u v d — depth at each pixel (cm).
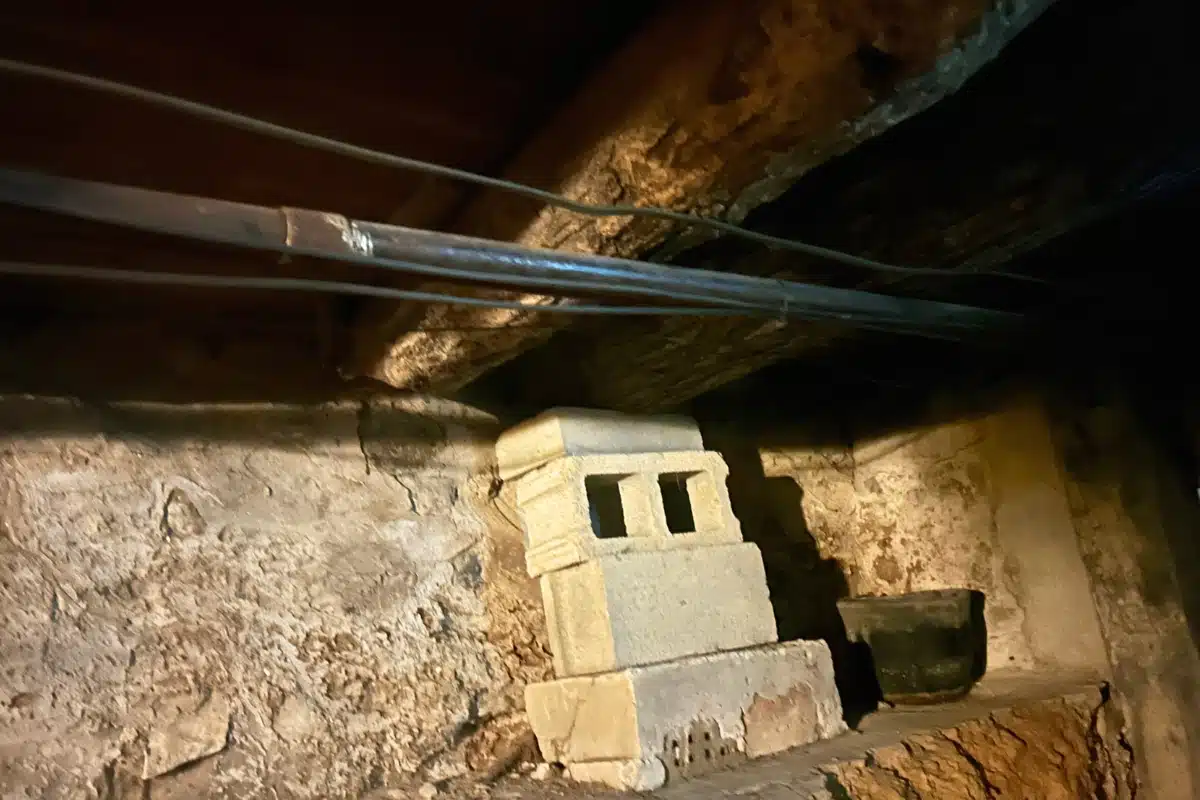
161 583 149
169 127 108
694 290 123
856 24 86
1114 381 202
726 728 157
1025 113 114
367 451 179
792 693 169
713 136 99
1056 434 212
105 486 149
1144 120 117
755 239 118
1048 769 179
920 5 83
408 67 102
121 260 138
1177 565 192
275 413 171
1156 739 192
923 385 240
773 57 90
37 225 124
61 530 143
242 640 154
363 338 164
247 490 163
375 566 171
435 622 174
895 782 156
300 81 102
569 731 162
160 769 141
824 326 159
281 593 160
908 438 246
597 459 173
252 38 94
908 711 196
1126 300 178
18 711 133
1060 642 214
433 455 186
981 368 230
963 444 235
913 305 152
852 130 98
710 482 185
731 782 146
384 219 134
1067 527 213
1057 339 180
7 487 141
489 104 111
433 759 166
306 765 153
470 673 175
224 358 169
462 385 170
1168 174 124
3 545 138
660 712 150
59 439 148
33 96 99
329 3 90
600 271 114
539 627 186
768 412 245
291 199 126
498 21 97
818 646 177
